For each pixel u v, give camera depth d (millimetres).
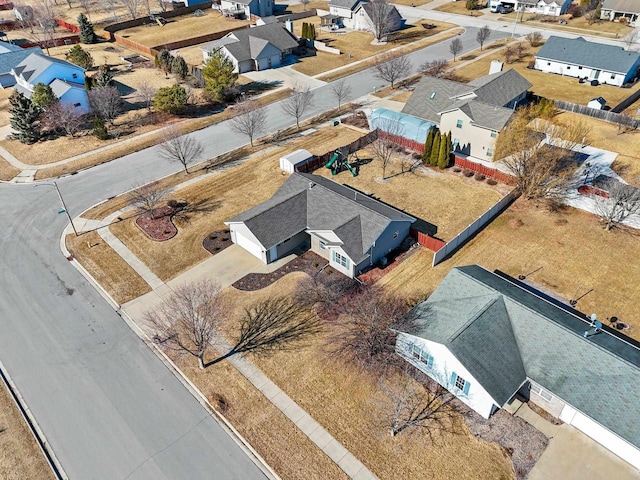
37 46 82875
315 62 75562
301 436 24859
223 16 99250
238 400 26703
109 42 86875
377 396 26609
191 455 24391
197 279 34812
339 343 29656
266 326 30953
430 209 41375
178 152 48281
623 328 29969
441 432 24703
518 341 26141
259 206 37906
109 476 23609
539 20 92438
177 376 28406
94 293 34375
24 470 23859
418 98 53281
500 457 23562
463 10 100438
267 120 58000
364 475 23141
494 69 60812
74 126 54125
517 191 42344
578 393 23656
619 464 23078
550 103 55250
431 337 25891
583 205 41094
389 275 34625
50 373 28797
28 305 33531
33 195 45125
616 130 53031
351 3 90812
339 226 34312
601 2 92750
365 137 50719
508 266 35125
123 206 43062
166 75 71562
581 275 34125
